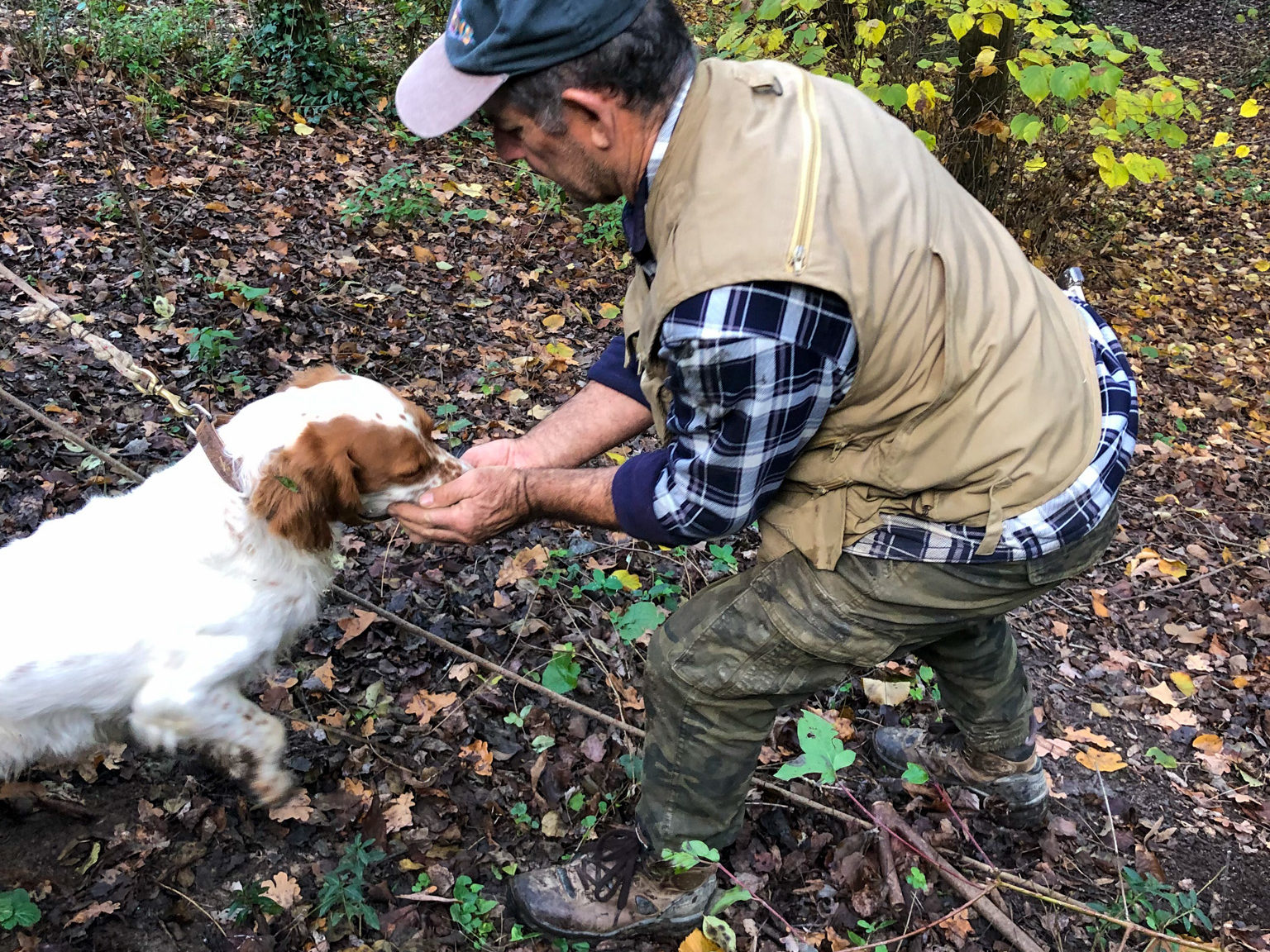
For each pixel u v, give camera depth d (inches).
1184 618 167.2
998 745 109.3
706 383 63.4
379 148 282.8
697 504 69.9
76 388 149.8
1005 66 257.1
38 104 251.6
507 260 232.1
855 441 71.6
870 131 67.9
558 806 108.6
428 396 174.2
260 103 290.5
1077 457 74.2
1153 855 117.0
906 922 102.0
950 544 73.7
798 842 110.9
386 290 204.4
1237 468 221.0
